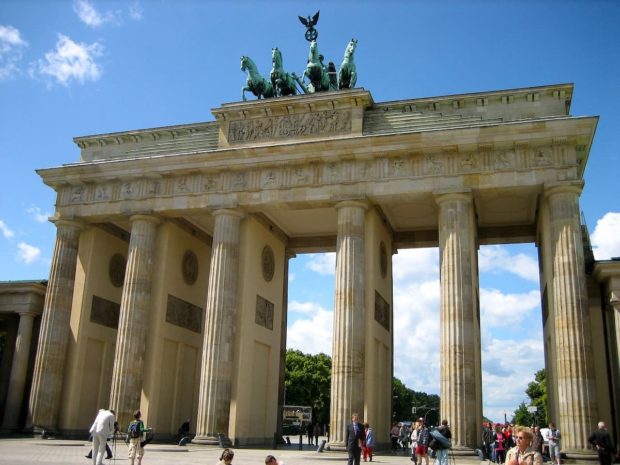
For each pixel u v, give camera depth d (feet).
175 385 259.80
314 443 327.06
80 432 255.29
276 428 265.54
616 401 222.48
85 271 266.57
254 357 249.75
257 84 261.44
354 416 136.46
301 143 231.30
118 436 226.58
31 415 245.45
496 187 213.87
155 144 267.80
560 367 195.00
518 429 59.77
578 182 205.26
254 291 252.01
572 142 210.59
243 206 240.12
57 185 269.64
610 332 227.40
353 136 232.12
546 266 220.23
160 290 252.01
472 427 193.98
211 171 246.47
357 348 212.02
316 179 232.73
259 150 236.63
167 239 258.16
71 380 254.47
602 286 235.40
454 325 203.00
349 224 224.53
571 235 202.18
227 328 229.66
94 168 260.42
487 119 225.97
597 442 140.15
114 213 256.93
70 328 261.24
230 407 227.61
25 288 293.64
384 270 255.50
